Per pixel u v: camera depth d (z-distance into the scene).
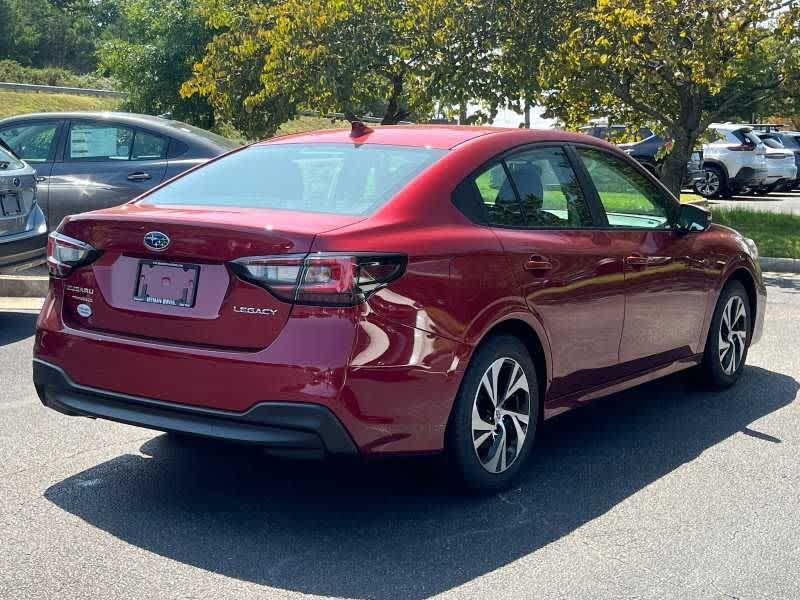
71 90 46.66
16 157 8.36
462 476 4.25
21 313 8.72
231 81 20.14
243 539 3.88
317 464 4.80
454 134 4.75
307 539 3.89
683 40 14.61
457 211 4.27
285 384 3.68
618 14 14.31
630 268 5.12
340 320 3.69
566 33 16.31
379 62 17.70
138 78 37.06
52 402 4.28
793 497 4.47
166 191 4.61
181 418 3.88
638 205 5.46
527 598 3.41
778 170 25.31
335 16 17.33
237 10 20.28
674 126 15.93
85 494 4.34
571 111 17.11
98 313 4.13
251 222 3.84
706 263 5.88
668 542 3.93
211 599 3.34
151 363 3.92
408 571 3.61
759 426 5.62
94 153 10.08
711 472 4.80
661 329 5.50
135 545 3.79
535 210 4.70
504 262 4.30
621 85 15.68
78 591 3.38
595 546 3.88
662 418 5.76
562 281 4.62
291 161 4.65
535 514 4.21
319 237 3.72
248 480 4.57
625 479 4.68
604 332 4.98
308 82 17.98
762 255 13.59
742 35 14.32
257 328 3.75
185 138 10.16
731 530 4.06
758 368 7.07
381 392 3.77
